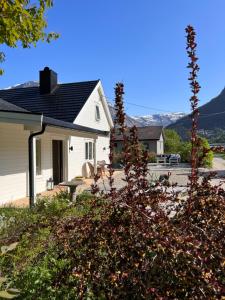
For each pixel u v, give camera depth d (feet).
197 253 6.34
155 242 6.64
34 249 13.82
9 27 17.28
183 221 7.54
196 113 8.78
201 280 6.19
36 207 27.58
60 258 8.22
